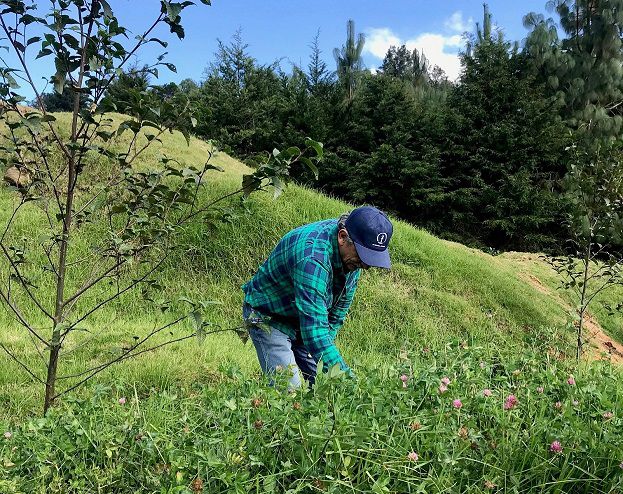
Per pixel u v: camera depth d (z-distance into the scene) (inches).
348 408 81.0
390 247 346.6
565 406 89.0
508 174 872.3
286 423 74.4
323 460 73.0
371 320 289.9
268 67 1235.9
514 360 112.5
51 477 79.3
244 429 78.8
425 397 88.5
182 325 256.5
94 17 103.7
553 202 829.2
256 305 121.0
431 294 316.8
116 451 80.2
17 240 299.7
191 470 73.9
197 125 113.3
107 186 118.3
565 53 896.3
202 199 338.0
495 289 339.9
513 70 962.1
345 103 1020.5
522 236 864.9
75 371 182.1
